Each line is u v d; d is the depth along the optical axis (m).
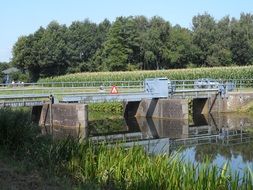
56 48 110.31
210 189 9.26
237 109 43.94
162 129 34.03
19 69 114.31
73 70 113.69
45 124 34.66
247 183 8.98
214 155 20.70
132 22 103.88
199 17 117.69
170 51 104.38
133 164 11.25
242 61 104.12
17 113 14.19
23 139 13.41
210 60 101.50
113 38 101.25
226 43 102.88
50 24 118.38
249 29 106.19
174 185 9.77
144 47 104.50
